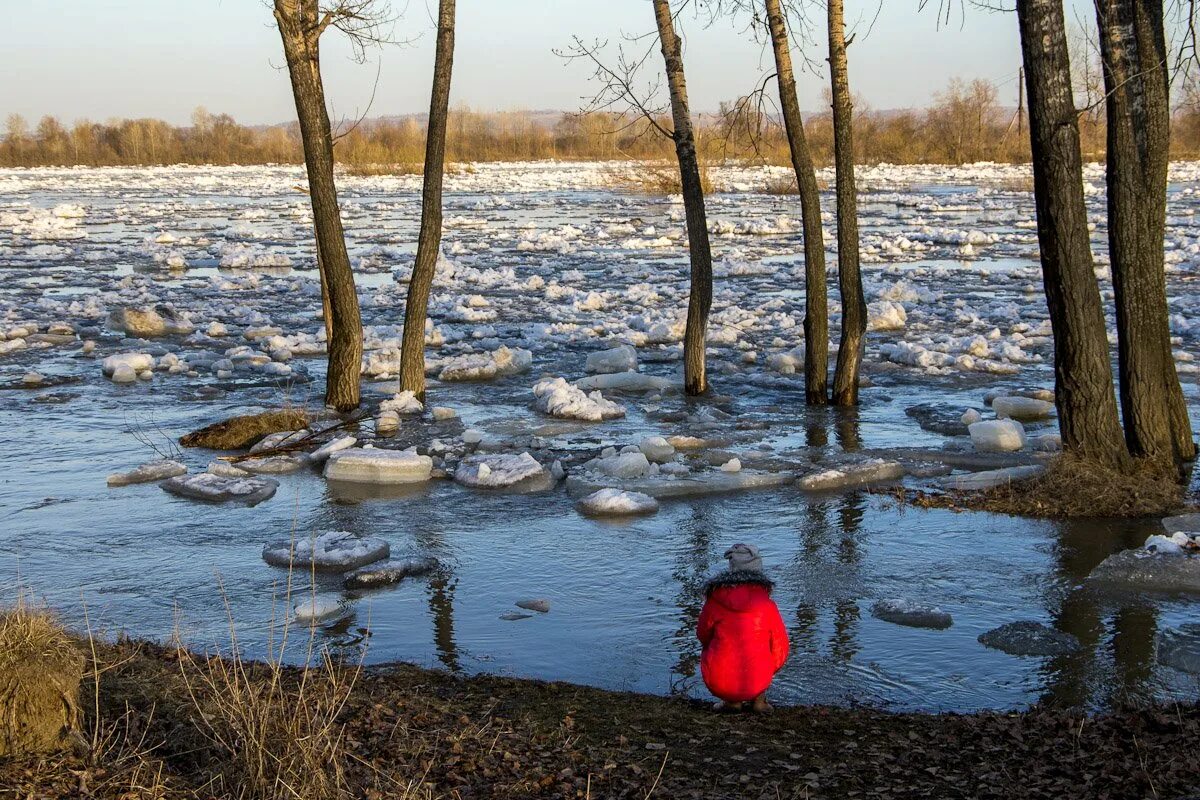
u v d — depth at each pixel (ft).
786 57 49.88
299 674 23.68
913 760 19.71
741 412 52.65
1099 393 37.47
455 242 150.30
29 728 17.72
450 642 26.71
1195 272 103.50
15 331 75.15
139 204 230.89
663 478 39.88
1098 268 106.01
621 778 18.80
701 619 22.49
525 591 30.07
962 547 33.14
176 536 34.55
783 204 213.05
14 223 180.55
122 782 17.01
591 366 63.62
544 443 46.21
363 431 48.37
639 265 120.06
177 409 53.57
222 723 18.75
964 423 48.85
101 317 85.40
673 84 53.06
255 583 30.50
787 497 38.50
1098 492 36.19
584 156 472.85
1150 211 37.96
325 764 18.11
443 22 50.01
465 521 36.09
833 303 89.45
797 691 23.89
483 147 479.41
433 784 17.90
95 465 43.37
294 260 131.54
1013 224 164.86
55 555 32.78
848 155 51.37
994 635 26.76
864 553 32.71
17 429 49.32
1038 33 35.68
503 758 19.43
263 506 37.78
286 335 77.51
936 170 306.14
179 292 101.96
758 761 19.63
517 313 89.97
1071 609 28.40
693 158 54.19
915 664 25.26
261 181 328.49
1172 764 19.01
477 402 55.42
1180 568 29.89
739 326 79.30
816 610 28.53
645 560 32.35
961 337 73.87
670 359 67.82
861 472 40.45
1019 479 39.27
